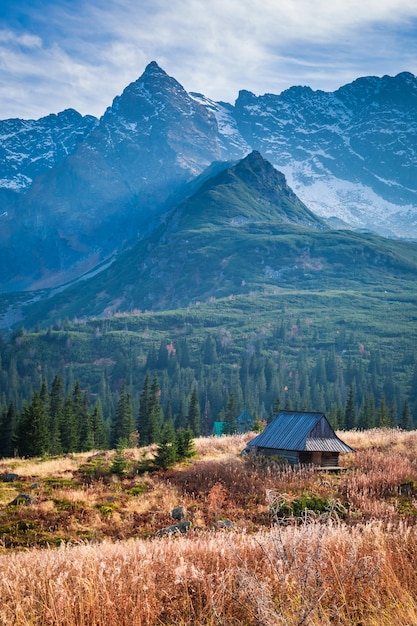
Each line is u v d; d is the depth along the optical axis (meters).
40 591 10.51
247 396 185.00
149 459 37.59
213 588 10.43
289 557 10.80
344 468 35.66
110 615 9.73
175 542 13.84
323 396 194.75
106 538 22.36
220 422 128.25
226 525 23.69
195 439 56.22
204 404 188.62
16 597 10.24
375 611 9.45
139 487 30.70
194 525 24.03
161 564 11.58
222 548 12.00
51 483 30.92
